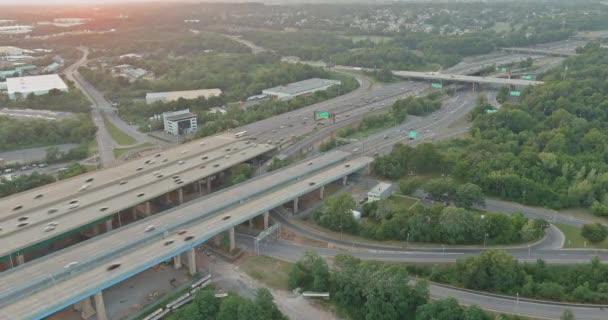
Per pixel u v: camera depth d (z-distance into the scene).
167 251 191.75
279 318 173.50
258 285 194.00
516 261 191.88
